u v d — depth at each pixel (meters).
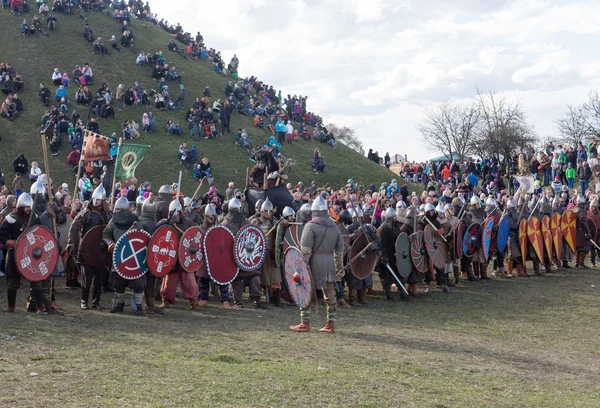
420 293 14.67
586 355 9.34
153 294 10.72
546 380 7.56
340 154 49.78
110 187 30.33
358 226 13.16
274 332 9.59
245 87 53.00
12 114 40.66
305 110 53.53
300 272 9.75
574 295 14.71
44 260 9.92
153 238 10.51
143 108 44.75
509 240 17.55
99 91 42.06
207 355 7.78
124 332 8.98
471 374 7.56
